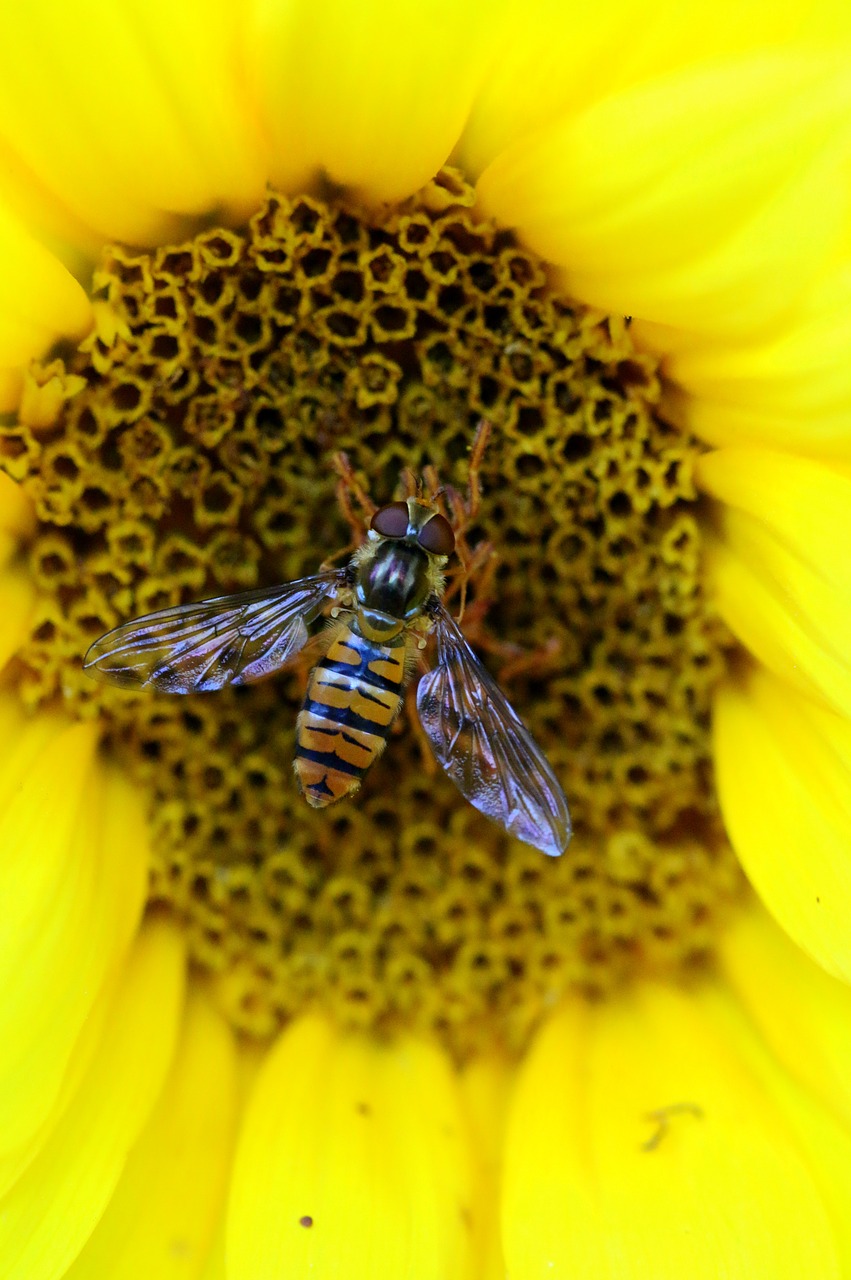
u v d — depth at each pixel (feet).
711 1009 0.42
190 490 0.41
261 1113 0.42
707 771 0.42
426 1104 0.42
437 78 0.38
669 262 0.38
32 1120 0.39
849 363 0.38
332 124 0.39
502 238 0.40
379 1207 0.41
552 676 0.42
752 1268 0.40
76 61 0.38
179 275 0.40
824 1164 0.41
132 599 0.41
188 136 0.39
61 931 0.40
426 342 0.41
